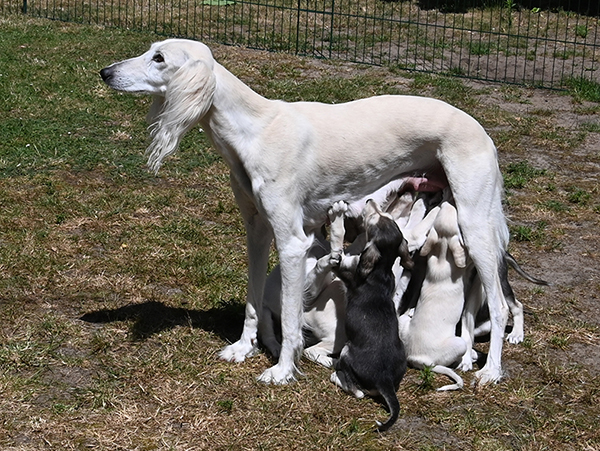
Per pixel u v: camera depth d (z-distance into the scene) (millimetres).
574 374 4934
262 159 4473
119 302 5570
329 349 4891
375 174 4711
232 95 4461
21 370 4664
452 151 4648
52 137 8672
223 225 7023
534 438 4262
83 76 10953
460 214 4680
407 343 4883
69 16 14789
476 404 4547
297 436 4184
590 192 8180
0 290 5598
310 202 4656
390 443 4164
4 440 4035
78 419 4234
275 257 6395
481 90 11688
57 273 5906
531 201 7910
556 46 14977
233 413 4363
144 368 4730
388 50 13953
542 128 10172
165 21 15000
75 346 4965
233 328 5352
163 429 4199
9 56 11680
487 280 4738
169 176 7996
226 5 16578
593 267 6602
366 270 4465
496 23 16734
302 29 15109
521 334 5320
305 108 4652
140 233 6680
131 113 9734
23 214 6852
